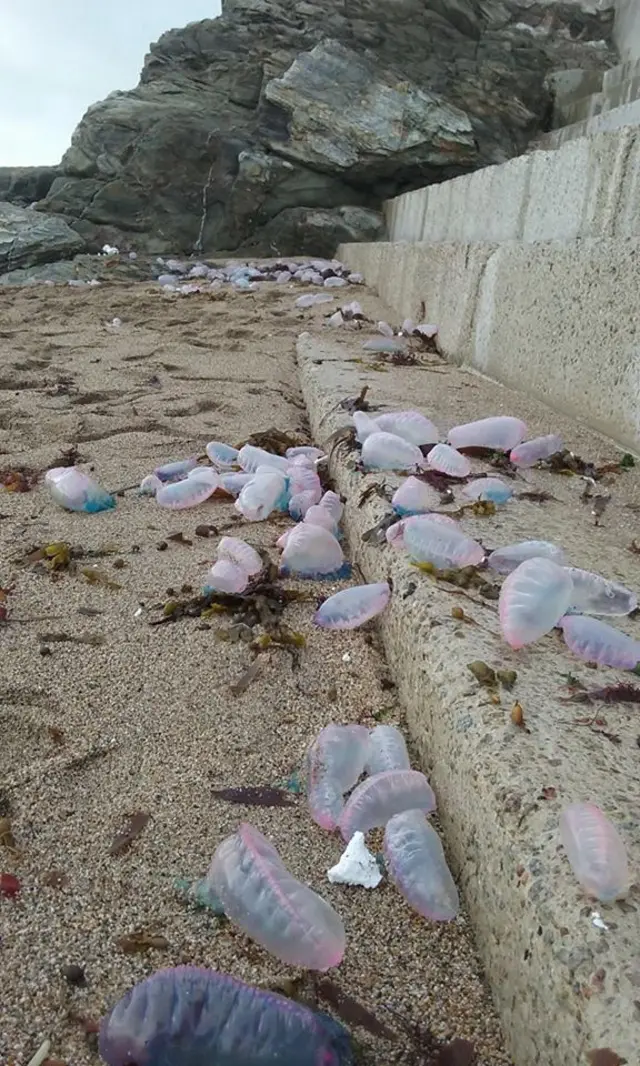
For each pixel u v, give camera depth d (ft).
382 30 36.81
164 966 3.34
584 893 2.98
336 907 3.66
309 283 27.22
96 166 36.24
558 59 36.63
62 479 8.00
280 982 3.30
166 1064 2.88
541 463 8.04
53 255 31.94
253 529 7.50
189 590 6.32
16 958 3.35
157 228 35.37
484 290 13.28
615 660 4.45
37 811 4.13
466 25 36.45
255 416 11.34
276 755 4.60
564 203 11.15
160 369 14.03
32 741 4.65
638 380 8.54
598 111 33.63
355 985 3.32
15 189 39.24
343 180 35.06
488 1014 3.24
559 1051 2.76
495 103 35.45
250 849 3.49
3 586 6.37
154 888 3.70
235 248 35.37
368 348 14.87
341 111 33.88
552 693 4.19
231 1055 2.86
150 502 8.18
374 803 4.00
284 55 36.42
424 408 10.08
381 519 6.56
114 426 10.74
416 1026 3.18
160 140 34.99
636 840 3.20
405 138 33.53
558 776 3.55
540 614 4.54
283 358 15.20
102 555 6.92
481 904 3.50
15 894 3.65
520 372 11.60
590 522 6.72
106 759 4.52
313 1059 2.87
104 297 22.77
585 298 9.70
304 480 7.86
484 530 6.31
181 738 4.70
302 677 5.30
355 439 8.50
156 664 5.38
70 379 13.25
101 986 3.25
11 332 17.33
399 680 5.19
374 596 5.55
